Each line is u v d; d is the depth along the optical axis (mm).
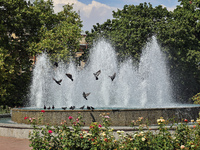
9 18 30453
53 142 6711
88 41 40625
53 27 35812
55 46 32250
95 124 7020
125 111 10531
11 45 30469
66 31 32812
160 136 6477
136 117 10531
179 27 35969
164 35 35406
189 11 39062
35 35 32906
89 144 6469
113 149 6191
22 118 11898
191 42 37406
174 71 36594
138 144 6129
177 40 35875
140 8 38781
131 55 35969
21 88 32781
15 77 31094
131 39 35562
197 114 11492
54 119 10922
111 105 19219
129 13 38969
